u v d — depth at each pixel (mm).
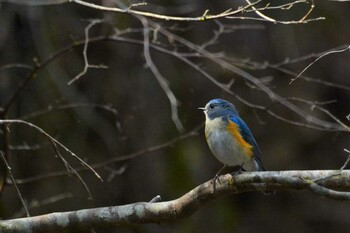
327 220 17125
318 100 16359
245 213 16938
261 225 16891
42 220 7328
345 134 16781
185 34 14828
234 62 12258
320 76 16422
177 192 15227
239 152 8961
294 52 15633
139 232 14992
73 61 14227
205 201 7137
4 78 13766
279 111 16312
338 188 6641
